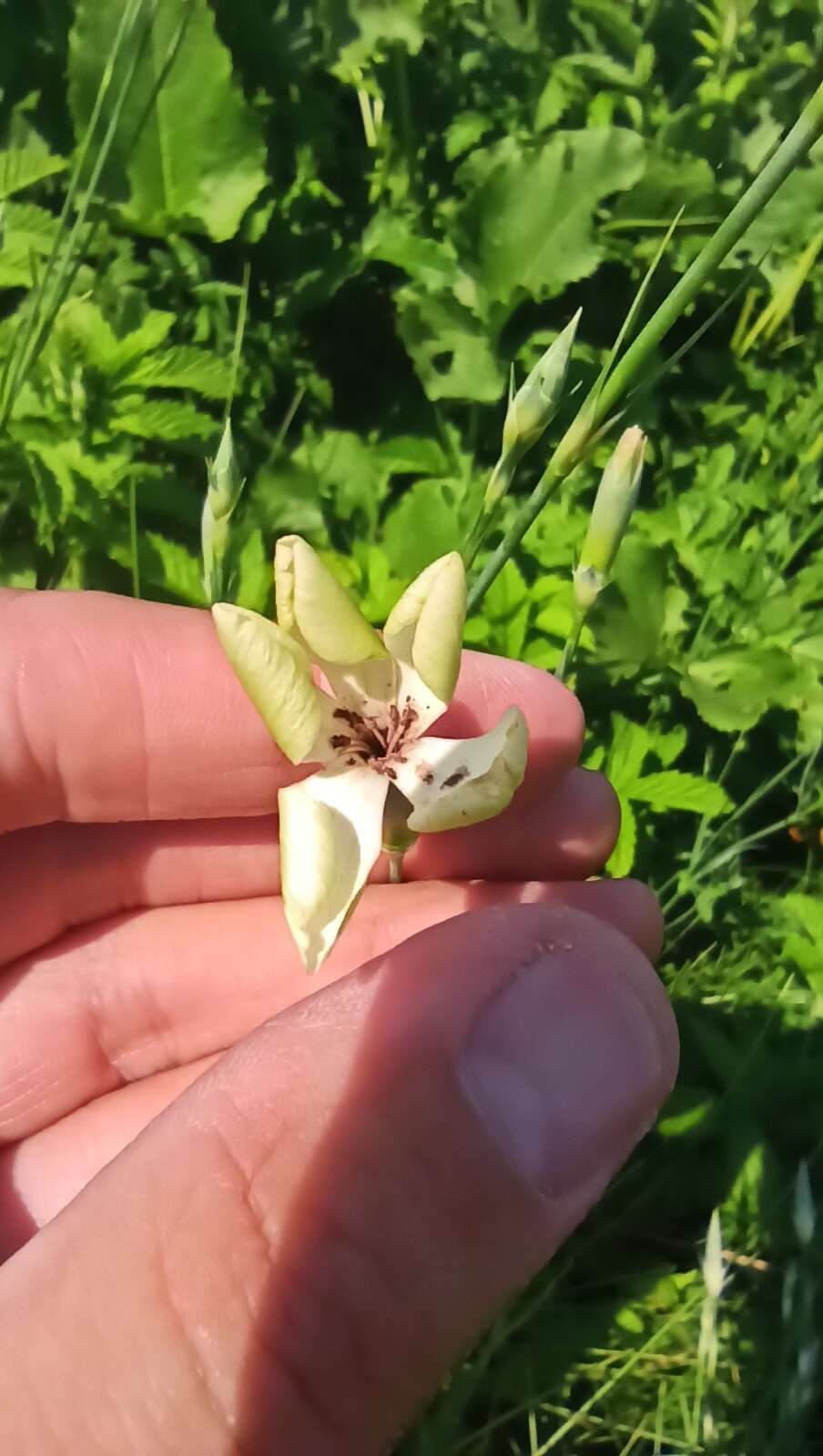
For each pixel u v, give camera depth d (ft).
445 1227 0.17
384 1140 0.17
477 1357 0.30
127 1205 0.17
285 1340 0.16
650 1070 0.18
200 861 0.28
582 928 0.19
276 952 0.27
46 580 0.36
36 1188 0.27
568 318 0.45
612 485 0.20
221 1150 0.17
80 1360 0.16
